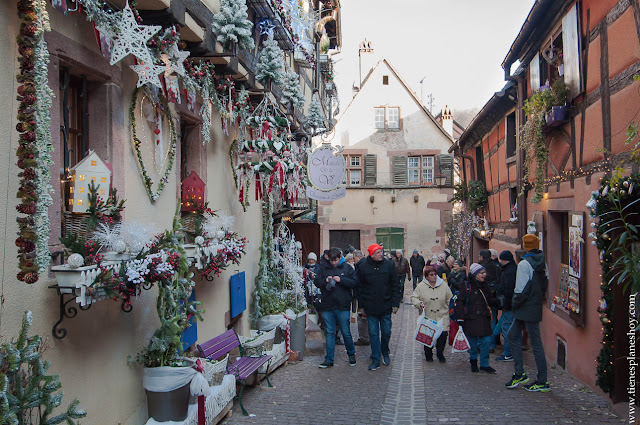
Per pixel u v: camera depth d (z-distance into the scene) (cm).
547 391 700
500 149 1381
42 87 333
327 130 1527
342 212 2778
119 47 445
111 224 441
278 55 878
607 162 658
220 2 719
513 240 1220
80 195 421
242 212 917
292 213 1677
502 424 575
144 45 457
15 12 362
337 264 873
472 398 677
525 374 729
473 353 826
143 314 554
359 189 2778
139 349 544
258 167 816
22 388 313
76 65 443
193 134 717
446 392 710
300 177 971
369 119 2808
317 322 1118
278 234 1159
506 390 714
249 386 741
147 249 461
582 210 741
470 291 824
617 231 614
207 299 735
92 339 453
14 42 362
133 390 527
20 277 331
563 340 824
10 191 356
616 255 612
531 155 992
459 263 1345
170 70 543
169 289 519
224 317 801
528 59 1071
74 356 425
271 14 882
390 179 2788
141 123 548
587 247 718
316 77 2031
